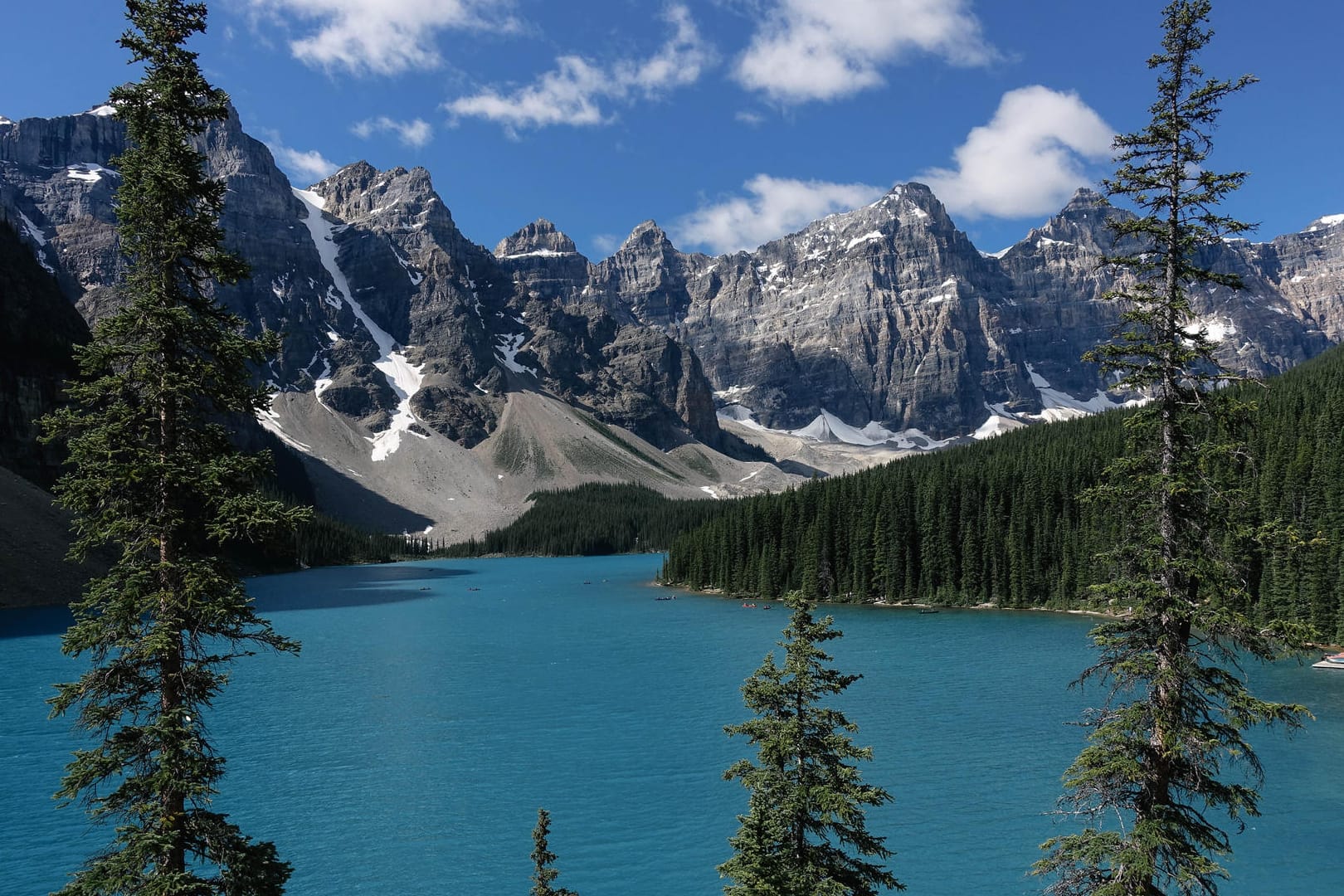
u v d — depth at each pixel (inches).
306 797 2568.9
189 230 908.0
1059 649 4736.7
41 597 6146.7
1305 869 1955.0
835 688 1053.8
